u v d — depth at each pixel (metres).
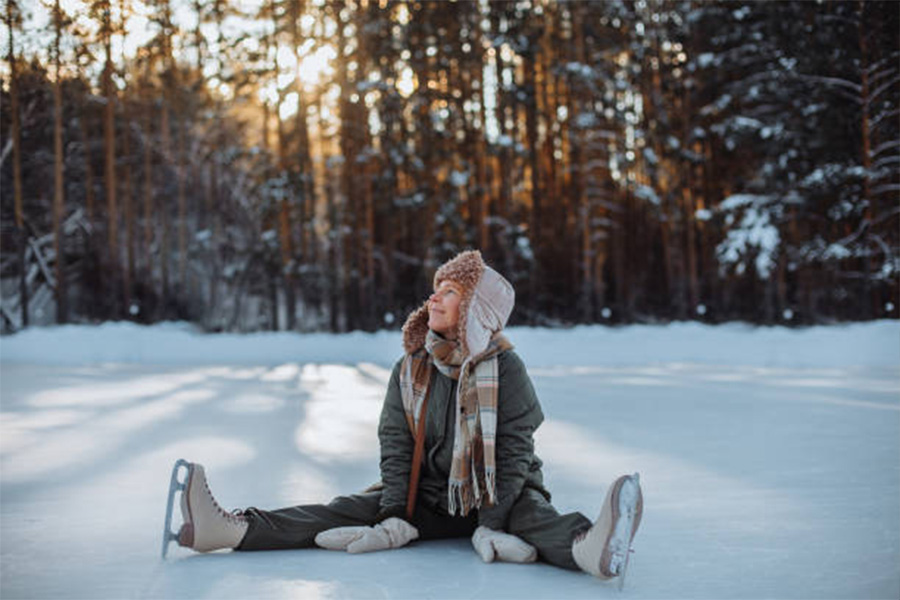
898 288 19.84
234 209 27.92
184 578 2.28
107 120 23.45
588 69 24.81
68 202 26.53
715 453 4.55
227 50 23.52
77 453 4.78
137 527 2.97
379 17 24.02
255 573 2.33
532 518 2.47
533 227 25.69
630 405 7.24
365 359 16.38
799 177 21.70
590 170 26.20
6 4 20.73
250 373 12.43
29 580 2.27
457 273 2.58
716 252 21.91
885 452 4.52
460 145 26.11
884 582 2.19
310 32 23.55
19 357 15.62
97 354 16.11
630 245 28.38
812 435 5.24
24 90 22.31
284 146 24.23
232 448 4.91
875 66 20.08
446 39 24.83
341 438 5.33
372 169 25.55
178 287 28.02
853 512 3.06
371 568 2.38
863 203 21.06
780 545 2.61
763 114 22.97
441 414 2.64
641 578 2.27
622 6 25.48
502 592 2.14
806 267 22.56
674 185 25.80
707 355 14.74
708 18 23.72
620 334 18.28
